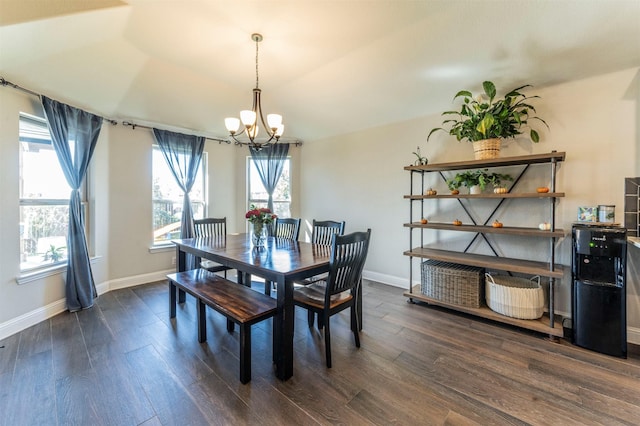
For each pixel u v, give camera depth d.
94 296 3.11
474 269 2.85
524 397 1.66
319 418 1.50
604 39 2.07
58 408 1.56
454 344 2.27
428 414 1.53
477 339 2.35
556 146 2.62
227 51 2.57
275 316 1.96
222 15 2.09
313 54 2.61
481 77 2.68
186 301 3.20
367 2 1.96
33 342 2.27
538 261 2.73
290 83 3.21
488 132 2.66
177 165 4.08
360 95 3.28
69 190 2.99
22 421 1.47
